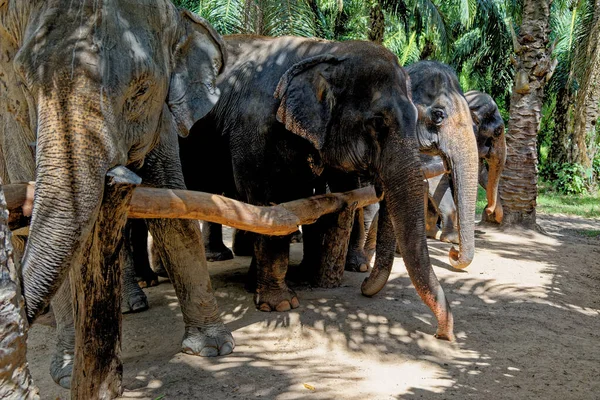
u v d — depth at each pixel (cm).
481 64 1895
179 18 293
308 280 514
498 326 419
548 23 873
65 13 219
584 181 1638
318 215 404
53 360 331
